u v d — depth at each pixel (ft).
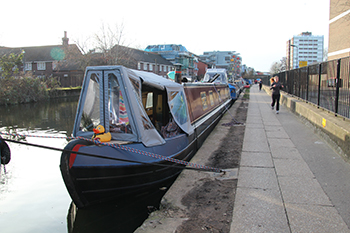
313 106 32.24
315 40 428.15
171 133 21.07
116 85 16.71
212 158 21.11
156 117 24.52
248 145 24.21
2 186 20.58
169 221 11.87
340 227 10.76
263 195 13.84
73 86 162.40
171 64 237.86
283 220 11.43
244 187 14.98
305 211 12.07
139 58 179.83
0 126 50.83
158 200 17.04
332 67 25.36
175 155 18.83
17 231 14.14
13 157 29.09
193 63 288.30
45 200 18.10
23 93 97.96
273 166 18.24
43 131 45.96
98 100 17.35
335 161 18.17
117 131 16.66
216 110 36.88
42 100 106.73
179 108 21.89
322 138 23.75
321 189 14.24
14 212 16.31
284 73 65.05
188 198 14.08
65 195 18.95
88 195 14.66
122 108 16.57
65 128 48.78
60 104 93.76
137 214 15.46
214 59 447.01
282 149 22.22
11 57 96.68
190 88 27.12
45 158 28.71
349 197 13.15
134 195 16.51
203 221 11.75
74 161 13.65
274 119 37.29
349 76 21.06
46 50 180.34
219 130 31.78
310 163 18.37
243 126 33.22
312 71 33.42
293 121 34.71
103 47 123.13
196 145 24.49
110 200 15.72
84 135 17.40
